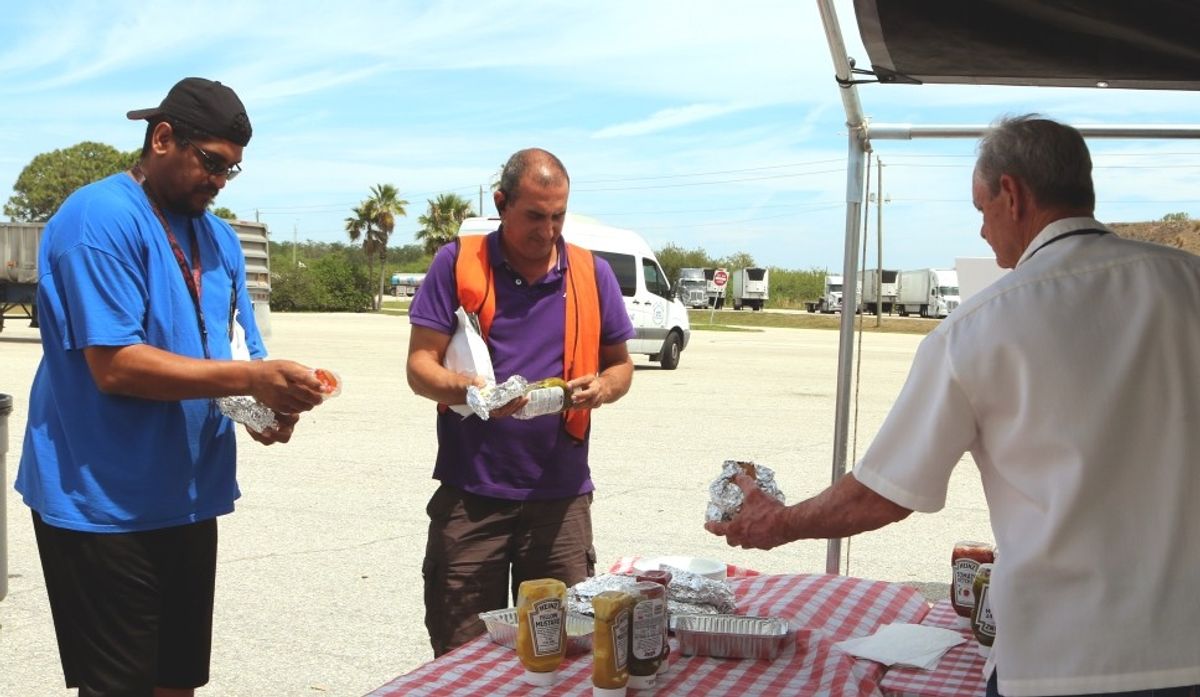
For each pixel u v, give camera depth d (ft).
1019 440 6.26
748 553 20.79
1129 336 6.19
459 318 10.23
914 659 8.72
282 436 9.12
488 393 9.53
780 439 35.35
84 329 7.89
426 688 7.55
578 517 10.73
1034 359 6.18
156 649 8.59
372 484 26.58
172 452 8.46
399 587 18.12
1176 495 6.04
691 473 28.99
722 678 7.91
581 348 10.68
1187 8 9.19
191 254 8.87
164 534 8.54
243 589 17.93
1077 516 6.07
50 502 8.21
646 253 62.34
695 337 110.63
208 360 8.18
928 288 182.70
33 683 13.60
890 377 60.59
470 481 10.36
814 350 88.12
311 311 173.37
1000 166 6.84
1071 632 6.00
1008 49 10.83
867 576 19.45
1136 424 6.11
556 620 7.70
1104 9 9.45
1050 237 6.67
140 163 8.67
